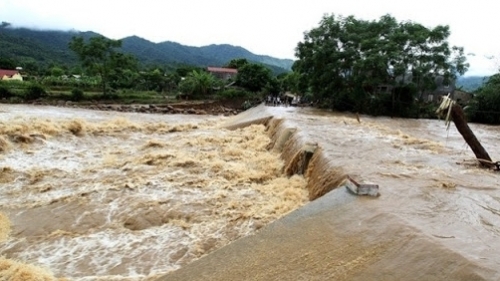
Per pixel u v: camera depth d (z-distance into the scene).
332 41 32.00
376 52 29.88
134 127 21.16
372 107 30.94
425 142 15.69
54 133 17.44
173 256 7.68
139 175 12.60
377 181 8.73
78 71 61.72
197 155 14.97
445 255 4.88
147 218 9.44
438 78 34.34
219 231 8.67
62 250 7.96
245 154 15.39
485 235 5.90
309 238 5.96
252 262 5.66
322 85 32.97
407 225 5.85
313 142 13.22
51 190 11.47
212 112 37.88
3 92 34.38
